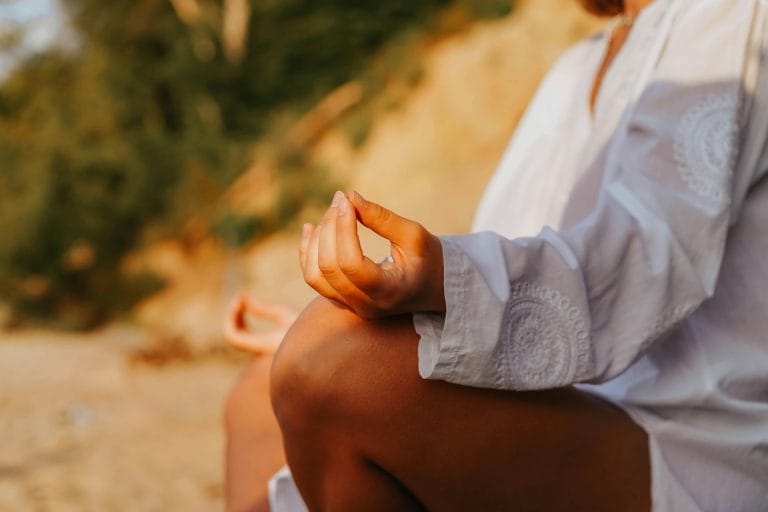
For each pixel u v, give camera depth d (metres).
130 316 13.59
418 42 13.30
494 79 11.91
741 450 1.09
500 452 1.03
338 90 13.62
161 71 14.23
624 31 1.45
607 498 1.07
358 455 1.02
